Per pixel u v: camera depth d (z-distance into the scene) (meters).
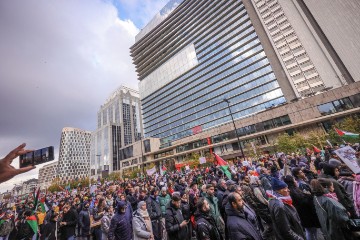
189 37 93.06
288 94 56.81
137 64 126.19
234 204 3.47
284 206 3.75
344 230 3.42
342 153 5.45
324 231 3.74
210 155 43.62
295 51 64.19
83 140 192.12
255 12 71.44
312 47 61.94
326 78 58.09
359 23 51.34
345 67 54.91
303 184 5.21
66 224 7.26
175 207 5.08
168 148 70.94
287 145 33.09
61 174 167.12
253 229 3.32
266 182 6.61
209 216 4.09
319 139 30.28
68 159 175.25
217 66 75.06
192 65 85.38
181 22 100.38
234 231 3.21
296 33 65.00
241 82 67.00
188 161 48.00
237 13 74.44
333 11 57.28
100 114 165.88
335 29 56.72
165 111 93.31
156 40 114.44
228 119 67.69
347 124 29.45
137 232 5.10
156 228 6.50
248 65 66.12
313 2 62.44
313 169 10.65
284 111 43.00
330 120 36.88
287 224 3.38
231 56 71.75
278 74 59.78
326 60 59.00
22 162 1.47
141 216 5.41
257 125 47.03
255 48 66.19
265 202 5.18
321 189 3.88
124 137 138.38
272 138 43.88
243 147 48.84
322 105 38.47
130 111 150.62
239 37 71.25
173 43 102.88
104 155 132.38
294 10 67.06
